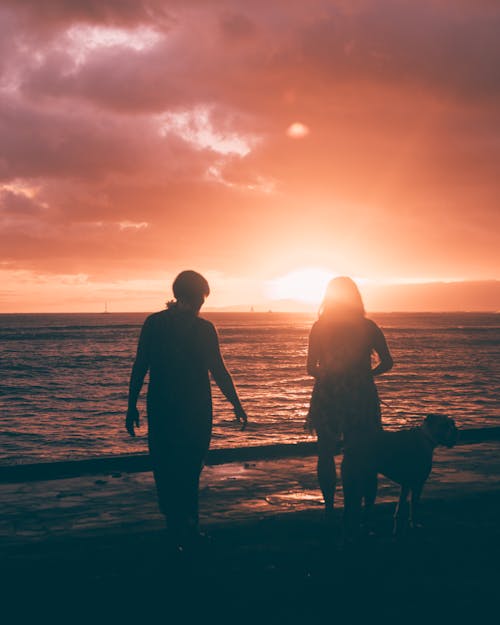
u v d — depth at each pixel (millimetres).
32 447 15195
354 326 4520
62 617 3008
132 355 54406
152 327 4074
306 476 6168
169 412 3963
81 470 6473
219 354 4098
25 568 3643
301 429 16641
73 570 3625
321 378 4504
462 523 4523
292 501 5199
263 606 3137
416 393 25125
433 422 4203
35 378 33844
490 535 4250
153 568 3664
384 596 3250
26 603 3168
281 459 7148
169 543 3969
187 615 3029
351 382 4398
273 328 137750
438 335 97625
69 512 4898
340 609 3094
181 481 3963
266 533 4328
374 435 4172
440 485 5633
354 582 3443
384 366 4559
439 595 3254
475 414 18750
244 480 5988
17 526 4520
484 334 102625
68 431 17484
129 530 4410
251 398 24234
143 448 15039
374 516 4738
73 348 65500
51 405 23047
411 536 4230
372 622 2945
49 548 4000
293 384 30266
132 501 5250
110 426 18328
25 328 144250
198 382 4031
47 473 6309
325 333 4586
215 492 5512
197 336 4031
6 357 51688
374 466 4133
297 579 3492
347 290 4594
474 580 3459
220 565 3715
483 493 5312
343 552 3930
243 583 3438
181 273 4133
